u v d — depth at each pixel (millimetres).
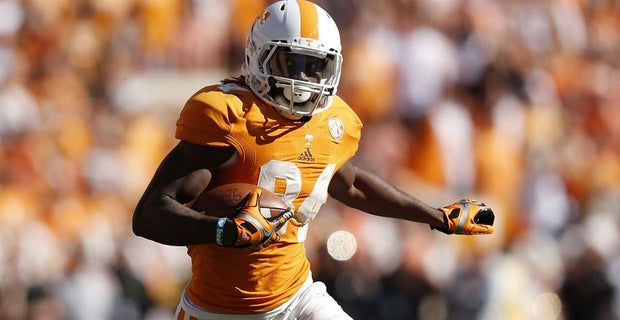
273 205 14609
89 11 47406
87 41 46562
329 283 32750
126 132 42219
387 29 45312
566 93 50188
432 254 34844
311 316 15672
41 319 32719
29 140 41312
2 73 44062
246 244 14141
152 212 14508
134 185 40812
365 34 44938
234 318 15695
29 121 42656
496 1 49062
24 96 43219
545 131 46062
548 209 42562
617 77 52906
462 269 34469
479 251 35438
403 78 44312
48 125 42281
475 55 46094
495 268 34125
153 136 42500
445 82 45156
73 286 33406
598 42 54312
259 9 47500
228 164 15070
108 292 33844
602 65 53531
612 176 45656
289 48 15172
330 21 15484
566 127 47875
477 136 43094
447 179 41344
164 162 14922
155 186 14766
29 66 45719
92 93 45219
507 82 46031
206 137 14812
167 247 36031
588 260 34031
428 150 41531
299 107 15250
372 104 43781
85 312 33094
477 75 45719
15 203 36781
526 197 42594
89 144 41188
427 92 44219
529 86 46812
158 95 44906
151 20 46406
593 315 33875
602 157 47219
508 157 42938
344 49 45156
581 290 34031
